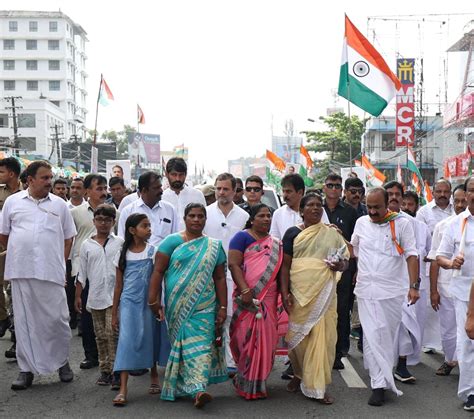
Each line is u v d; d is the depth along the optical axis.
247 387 5.70
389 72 10.77
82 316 6.82
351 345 8.20
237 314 5.77
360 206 8.30
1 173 7.51
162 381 6.32
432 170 39.69
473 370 5.47
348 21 10.83
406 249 5.89
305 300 5.64
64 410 5.38
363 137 45.78
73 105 88.56
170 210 6.89
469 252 5.80
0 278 7.97
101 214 6.42
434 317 7.78
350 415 5.29
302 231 5.83
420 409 5.48
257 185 7.62
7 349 7.63
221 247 5.74
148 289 5.76
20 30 83.31
